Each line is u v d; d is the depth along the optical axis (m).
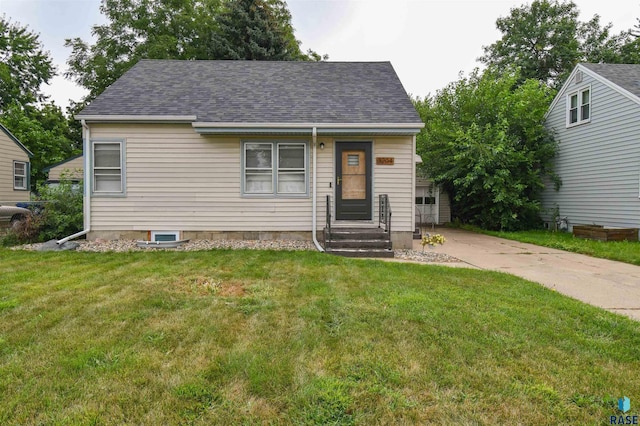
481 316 3.53
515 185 12.66
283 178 8.60
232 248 7.71
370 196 8.52
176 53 21.08
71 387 2.25
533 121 13.36
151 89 9.22
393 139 8.47
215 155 8.45
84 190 8.33
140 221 8.43
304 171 8.56
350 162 8.52
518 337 3.05
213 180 8.47
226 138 8.45
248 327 3.22
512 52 24.42
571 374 2.47
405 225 8.50
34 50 28.08
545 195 14.03
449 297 4.17
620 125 10.68
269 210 8.57
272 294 4.27
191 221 8.48
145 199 8.41
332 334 3.09
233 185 8.50
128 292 4.28
